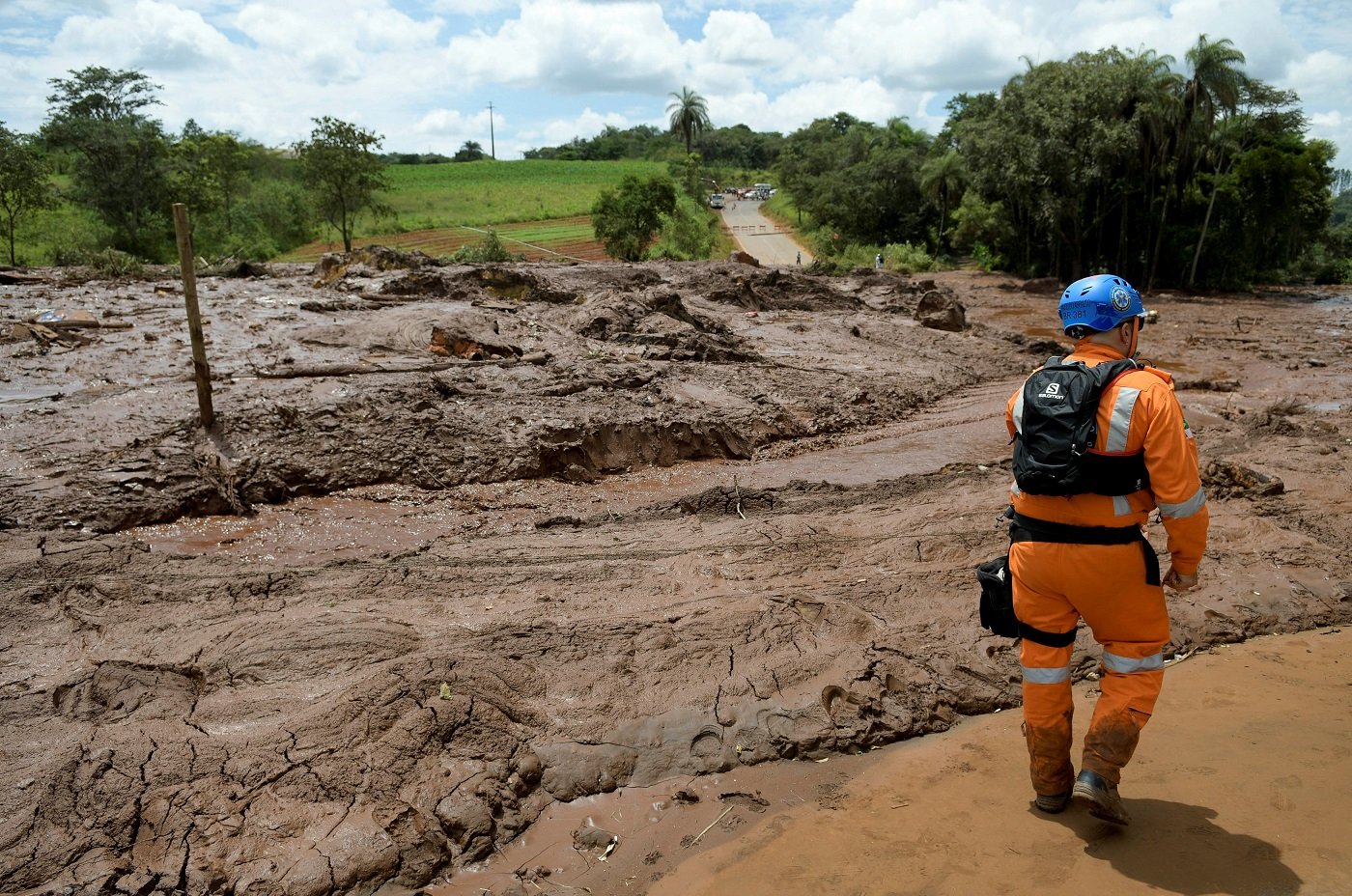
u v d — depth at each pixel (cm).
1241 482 744
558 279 2002
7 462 737
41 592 521
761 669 444
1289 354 2069
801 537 651
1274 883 282
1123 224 4512
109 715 399
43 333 1195
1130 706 310
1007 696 446
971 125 5144
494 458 871
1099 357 317
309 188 4397
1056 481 298
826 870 316
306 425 855
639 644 465
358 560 612
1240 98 4297
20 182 3962
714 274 2200
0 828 319
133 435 802
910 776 379
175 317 1428
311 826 331
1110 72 4256
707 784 378
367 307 1596
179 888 303
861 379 1401
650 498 841
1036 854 312
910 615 513
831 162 8681
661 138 17112
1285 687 442
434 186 9881
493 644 459
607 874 324
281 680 429
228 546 668
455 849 333
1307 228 4691
